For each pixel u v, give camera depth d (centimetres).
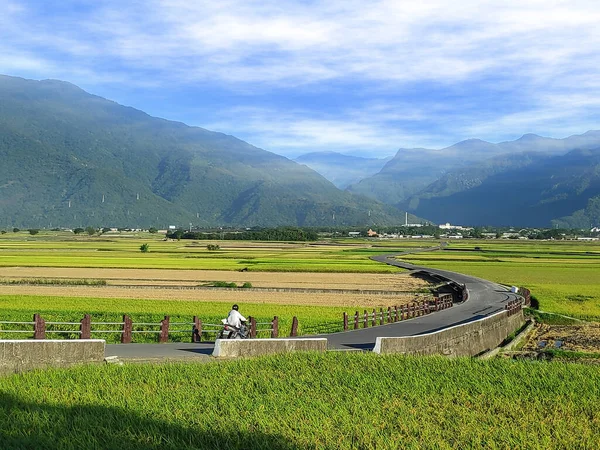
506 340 4128
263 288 6794
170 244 19912
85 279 7375
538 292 6738
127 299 5397
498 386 1828
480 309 5100
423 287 7425
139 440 1264
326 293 6625
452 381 1880
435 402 1636
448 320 4300
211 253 14188
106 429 1311
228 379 1827
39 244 18212
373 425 1414
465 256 13862
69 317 3991
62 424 1344
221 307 4906
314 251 15850
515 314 4700
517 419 1498
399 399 1652
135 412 1445
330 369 2002
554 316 5162
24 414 1400
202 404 1548
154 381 1762
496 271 9831
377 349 2506
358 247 18888
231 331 2812
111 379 1777
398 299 6034
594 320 5128
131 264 10094
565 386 1841
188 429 1338
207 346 2805
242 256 13000
